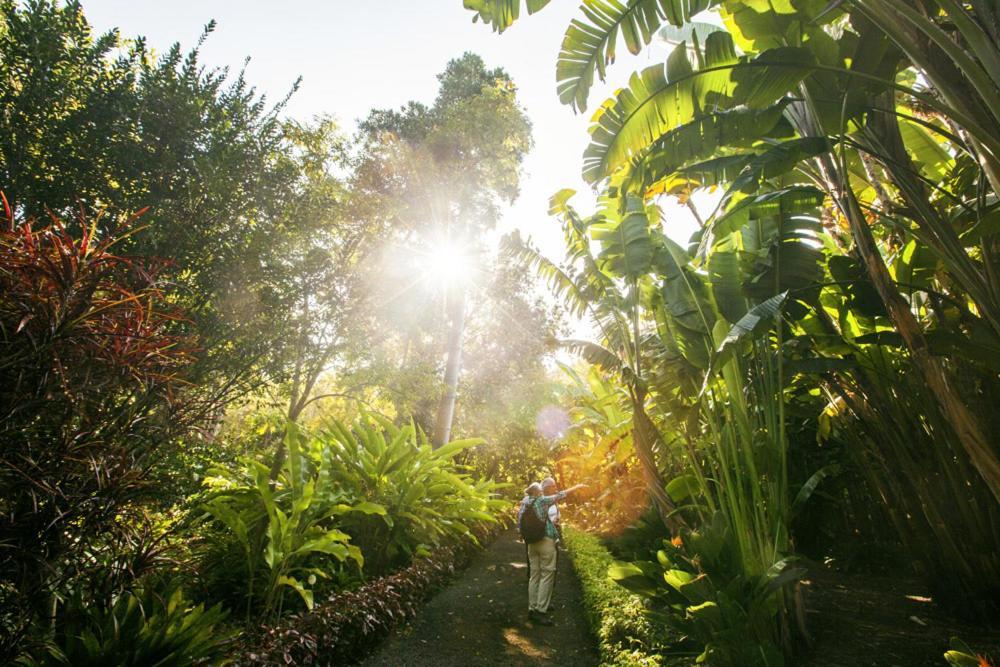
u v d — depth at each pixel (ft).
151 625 9.00
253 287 13.76
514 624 18.03
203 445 12.75
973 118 10.26
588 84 12.76
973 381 16.31
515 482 52.60
